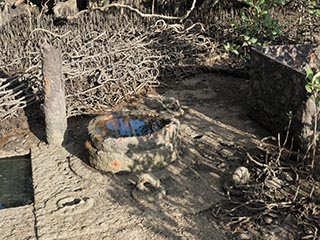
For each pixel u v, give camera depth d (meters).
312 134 4.48
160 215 3.80
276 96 4.92
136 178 4.29
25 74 5.76
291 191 4.03
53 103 4.81
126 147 4.30
